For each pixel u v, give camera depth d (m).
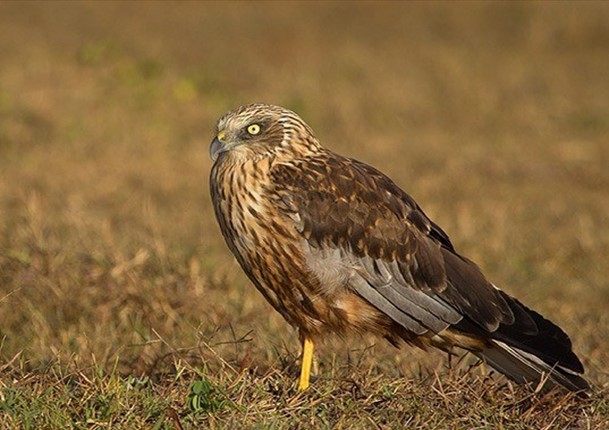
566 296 17.62
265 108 12.19
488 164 26.31
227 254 18.42
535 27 41.25
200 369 11.95
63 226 19.25
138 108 30.66
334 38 41.41
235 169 11.91
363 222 11.72
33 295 15.09
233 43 40.50
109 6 45.22
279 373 11.77
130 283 15.30
